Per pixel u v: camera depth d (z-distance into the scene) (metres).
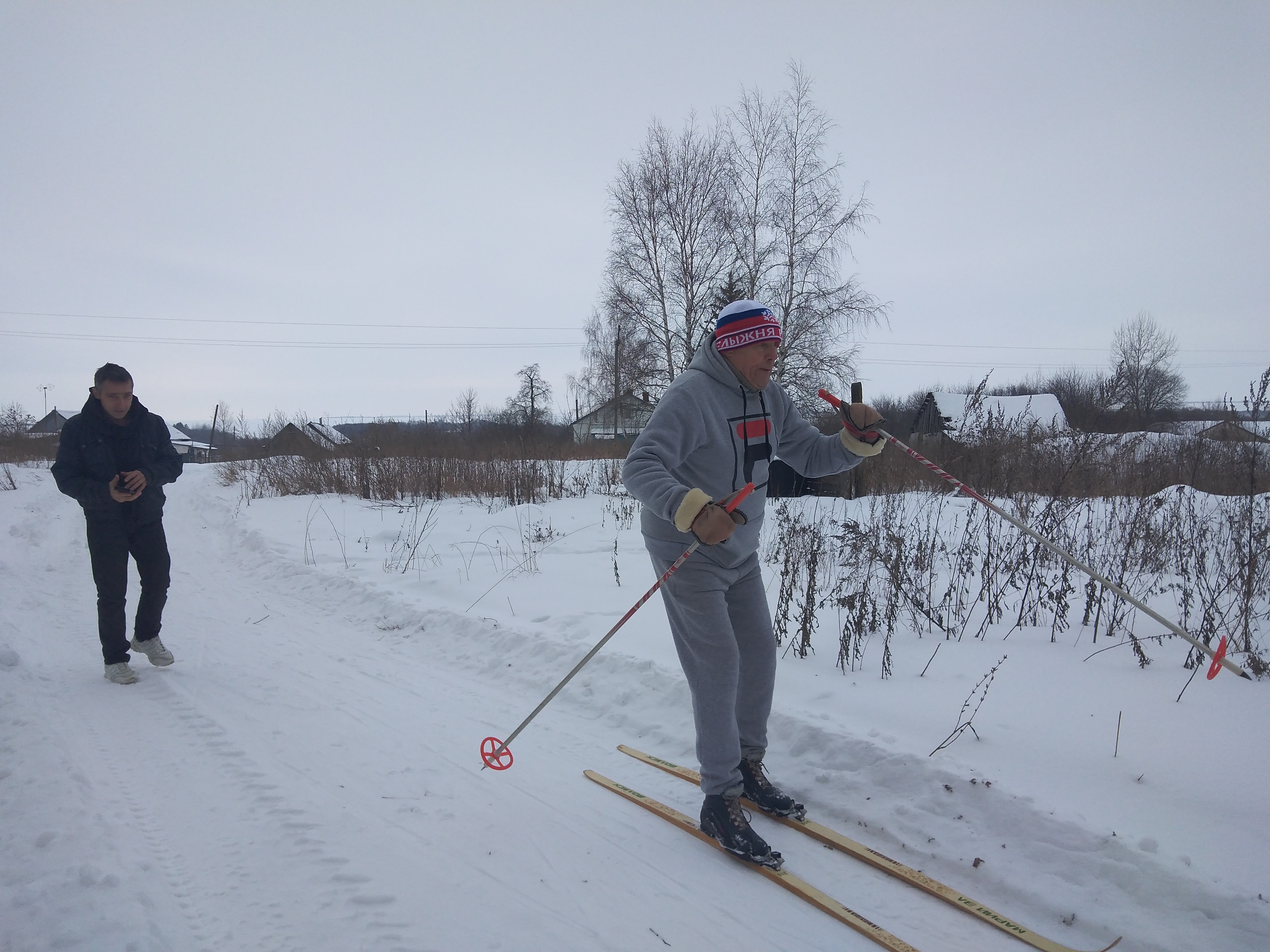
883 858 2.60
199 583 7.43
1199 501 6.73
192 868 2.54
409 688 4.41
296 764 3.34
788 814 2.88
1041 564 5.38
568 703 4.14
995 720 3.30
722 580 2.77
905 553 5.49
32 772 3.13
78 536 10.39
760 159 21.78
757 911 2.38
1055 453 7.00
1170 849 2.33
